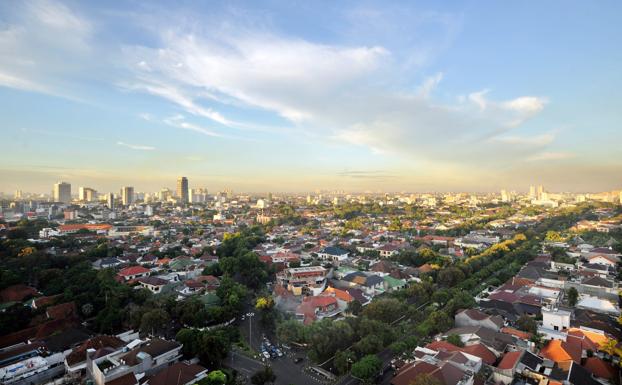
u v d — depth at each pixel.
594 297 181.75
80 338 135.50
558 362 113.69
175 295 174.00
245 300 188.38
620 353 114.00
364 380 108.62
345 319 145.25
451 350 118.69
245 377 114.56
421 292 182.12
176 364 107.38
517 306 167.25
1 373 109.88
